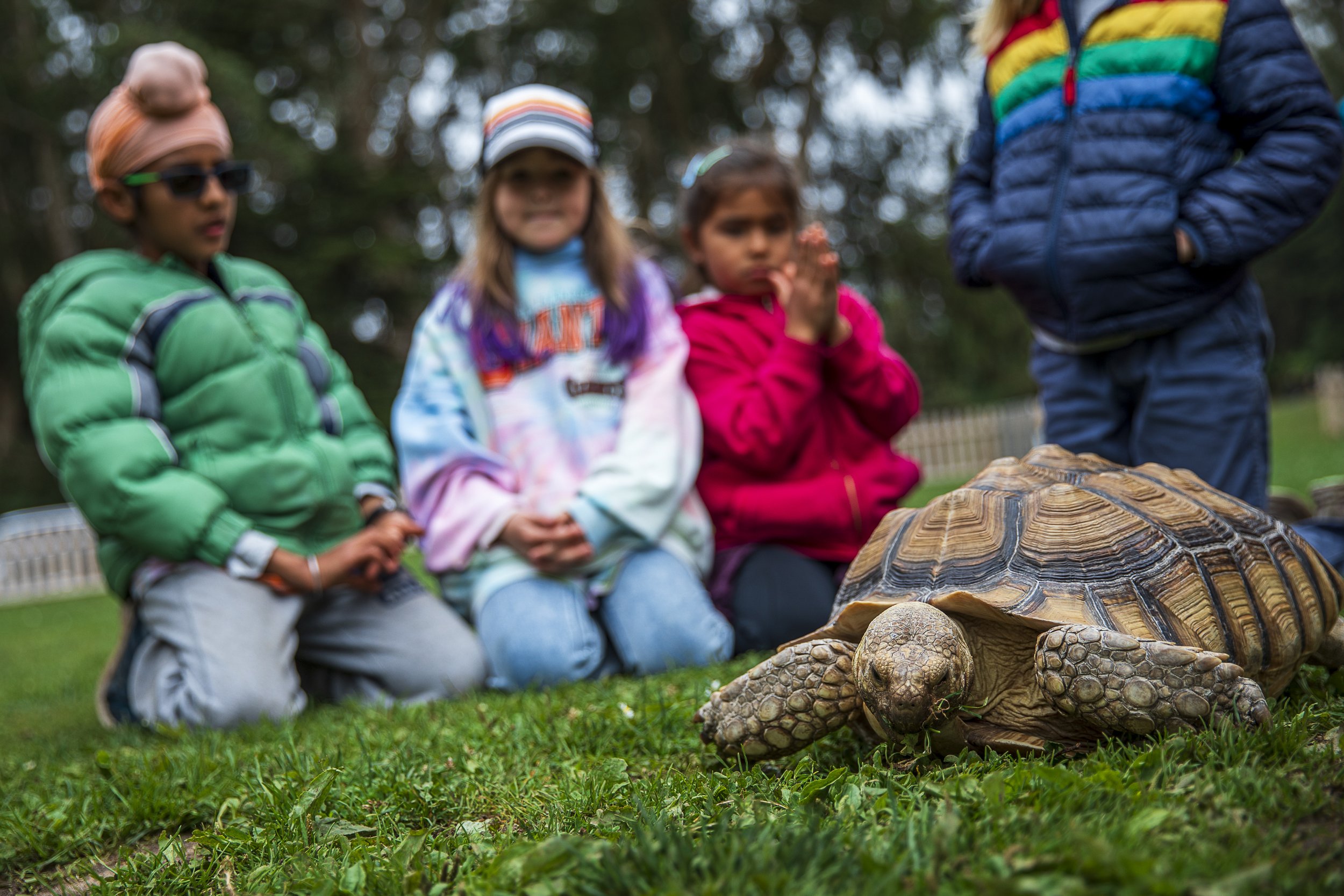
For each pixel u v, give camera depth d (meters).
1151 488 2.25
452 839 1.92
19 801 2.64
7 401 21.55
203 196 3.82
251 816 2.30
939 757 2.01
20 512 18.83
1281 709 2.05
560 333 4.02
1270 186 3.14
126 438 3.58
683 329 4.23
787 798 1.84
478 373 4.06
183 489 3.59
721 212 4.16
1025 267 3.41
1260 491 3.36
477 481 3.88
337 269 19.03
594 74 21.33
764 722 2.06
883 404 4.03
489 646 3.76
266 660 3.58
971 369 21.22
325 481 3.83
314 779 2.32
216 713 3.43
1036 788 1.67
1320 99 3.17
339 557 3.73
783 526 3.89
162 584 3.66
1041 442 3.74
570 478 3.91
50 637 8.48
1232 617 2.04
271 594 3.70
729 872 1.44
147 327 3.74
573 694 3.26
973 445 19.81
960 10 18.47
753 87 21.20
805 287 3.82
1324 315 32.06
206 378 3.77
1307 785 1.62
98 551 3.85
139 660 3.75
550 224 4.06
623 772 2.14
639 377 3.99
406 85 21.77
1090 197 3.29
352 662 3.92
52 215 19.64
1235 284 3.34
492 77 21.19
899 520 2.30
